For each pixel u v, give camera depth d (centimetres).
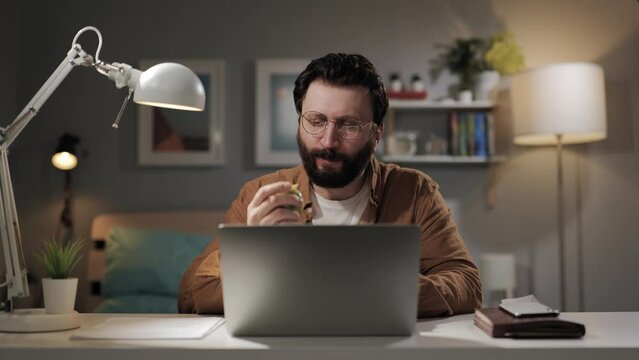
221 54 382
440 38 379
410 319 103
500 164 373
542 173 372
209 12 383
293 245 99
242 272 101
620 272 371
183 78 132
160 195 379
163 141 379
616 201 373
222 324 119
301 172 168
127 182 379
